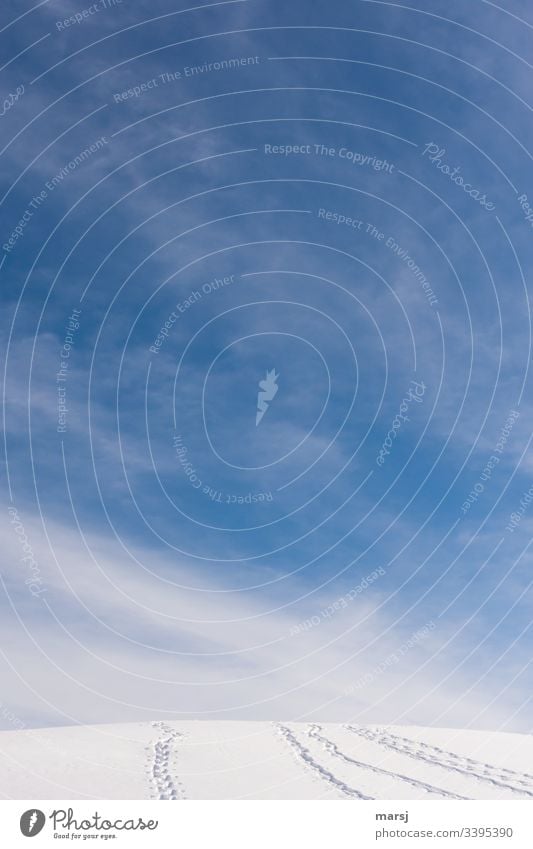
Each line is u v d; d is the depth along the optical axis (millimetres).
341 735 29219
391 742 27969
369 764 23984
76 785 20125
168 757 24500
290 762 24047
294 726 30984
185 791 19750
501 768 23812
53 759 23438
